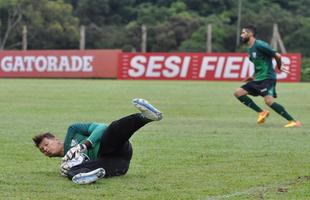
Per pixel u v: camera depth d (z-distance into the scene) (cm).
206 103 6281
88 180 2123
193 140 3409
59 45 17812
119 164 2261
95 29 18200
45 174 2342
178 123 4347
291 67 11269
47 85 9369
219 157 2789
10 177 2280
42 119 4519
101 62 11912
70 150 2203
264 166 2544
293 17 18562
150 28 17862
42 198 1938
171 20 18138
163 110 5469
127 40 17925
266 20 17925
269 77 4234
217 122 4453
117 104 5997
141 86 9325
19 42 17600
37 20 17638
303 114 5231
